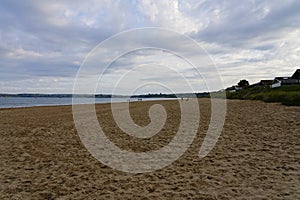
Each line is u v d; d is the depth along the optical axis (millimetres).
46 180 6008
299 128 12125
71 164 7367
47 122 18031
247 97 47094
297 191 4938
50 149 9383
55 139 11414
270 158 7312
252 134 11164
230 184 5453
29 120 19578
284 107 23859
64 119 20000
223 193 4992
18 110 31781
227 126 13812
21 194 5172
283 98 30844
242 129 12609
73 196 5055
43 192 5266
